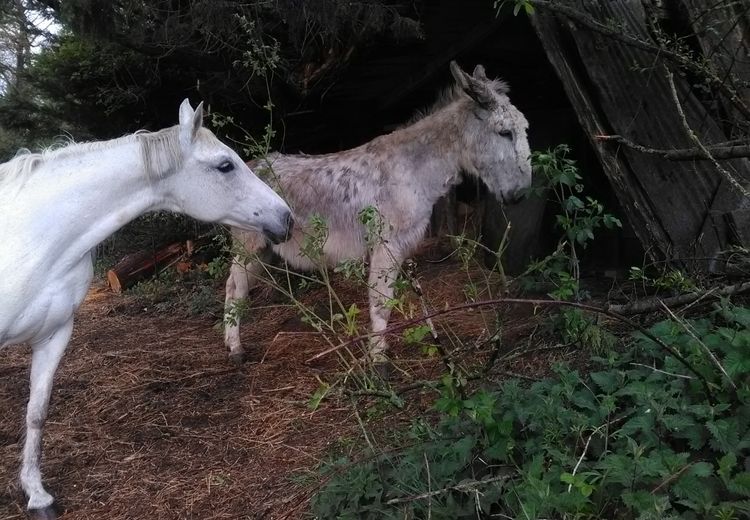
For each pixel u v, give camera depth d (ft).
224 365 14.90
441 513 6.90
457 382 7.63
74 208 9.00
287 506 9.05
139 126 26.11
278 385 13.35
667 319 8.74
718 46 10.73
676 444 7.07
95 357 16.40
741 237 10.68
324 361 14.16
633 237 16.37
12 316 8.52
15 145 31.27
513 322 12.51
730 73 10.62
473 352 10.02
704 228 11.14
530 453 7.23
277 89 21.56
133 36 17.30
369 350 9.33
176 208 10.21
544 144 19.60
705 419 6.95
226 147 10.28
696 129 11.75
